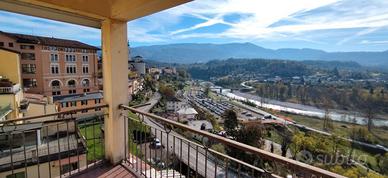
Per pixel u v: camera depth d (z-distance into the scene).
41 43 25.00
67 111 2.62
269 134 20.73
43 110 14.03
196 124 25.73
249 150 1.34
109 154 2.89
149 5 2.23
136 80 39.81
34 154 4.62
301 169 1.07
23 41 23.94
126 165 2.81
